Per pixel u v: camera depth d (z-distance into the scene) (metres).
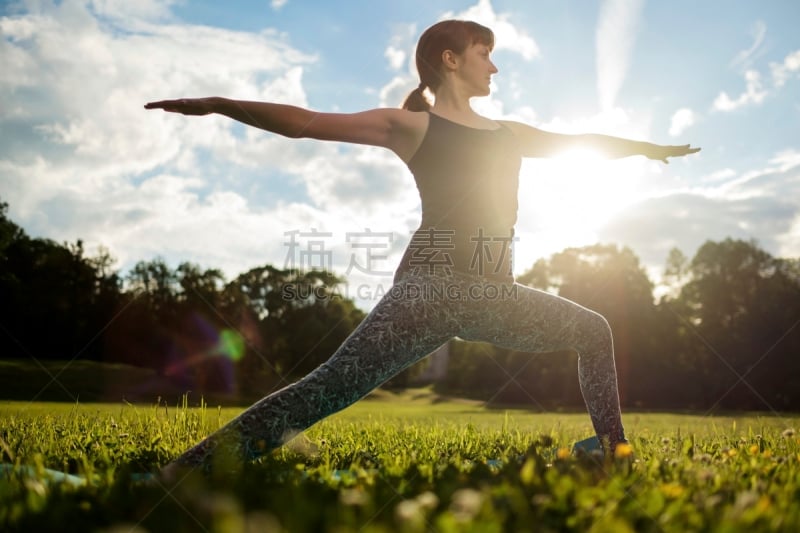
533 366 42.12
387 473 2.39
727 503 1.99
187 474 2.32
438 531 1.53
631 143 3.64
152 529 1.67
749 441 4.09
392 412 20.44
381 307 2.89
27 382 32.06
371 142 3.00
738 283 43.50
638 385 40.22
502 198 3.17
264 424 2.58
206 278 46.88
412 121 3.04
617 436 3.36
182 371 42.72
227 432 2.55
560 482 2.04
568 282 41.69
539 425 8.43
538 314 3.23
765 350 40.69
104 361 46.22
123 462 2.89
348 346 2.78
